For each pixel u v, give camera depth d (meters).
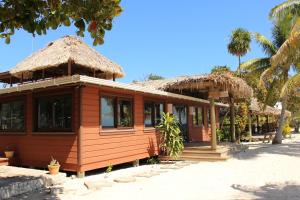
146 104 15.36
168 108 17.30
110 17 5.90
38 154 12.27
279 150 19.72
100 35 5.95
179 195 8.30
